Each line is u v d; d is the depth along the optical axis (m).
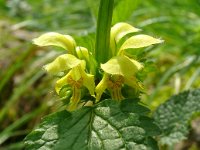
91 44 0.08
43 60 0.19
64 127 0.07
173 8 0.19
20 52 0.21
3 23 0.23
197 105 0.09
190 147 0.15
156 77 0.18
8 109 0.18
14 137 0.17
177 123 0.09
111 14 0.08
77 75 0.07
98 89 0.07
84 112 0.07
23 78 0.18
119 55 0.08
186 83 0.17
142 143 0.07
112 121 0.07
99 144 0.07
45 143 0.07
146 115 0.07
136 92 0.08
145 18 0.20
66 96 0.08
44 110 0.17
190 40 0.17
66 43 0.08
